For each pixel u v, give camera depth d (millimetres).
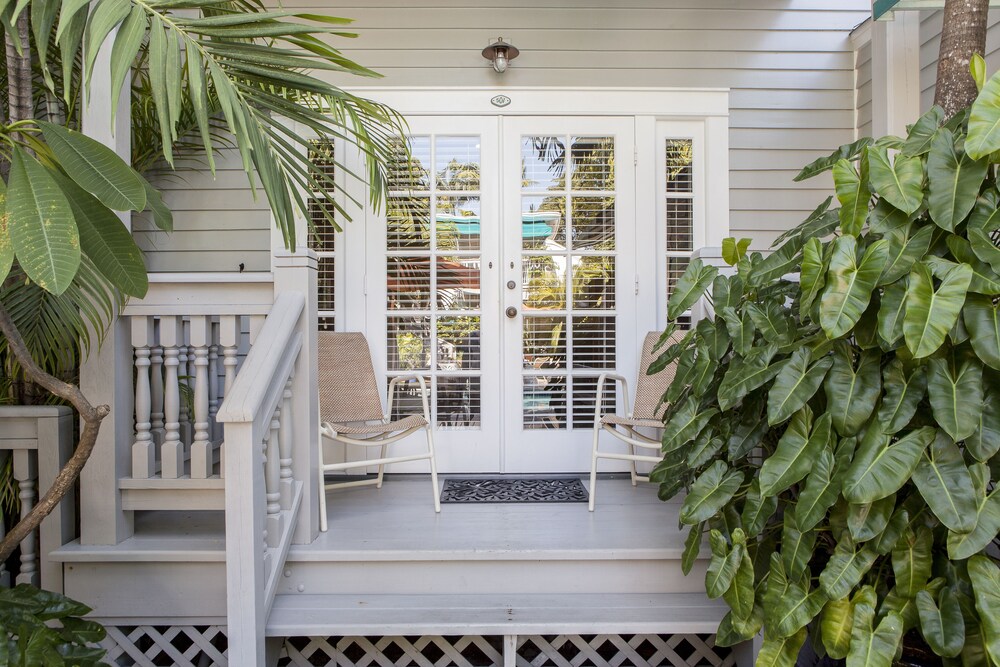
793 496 1861
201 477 2025
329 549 2025
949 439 1377
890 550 1414
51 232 1127
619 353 3258
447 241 3256
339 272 3223
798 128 3307
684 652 2422
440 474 3217
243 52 1463
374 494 2826
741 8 3277
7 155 1513
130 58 1215
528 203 3260
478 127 3236
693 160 3314
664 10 3252
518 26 3230
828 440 1464
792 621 1442
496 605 1949
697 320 2871
